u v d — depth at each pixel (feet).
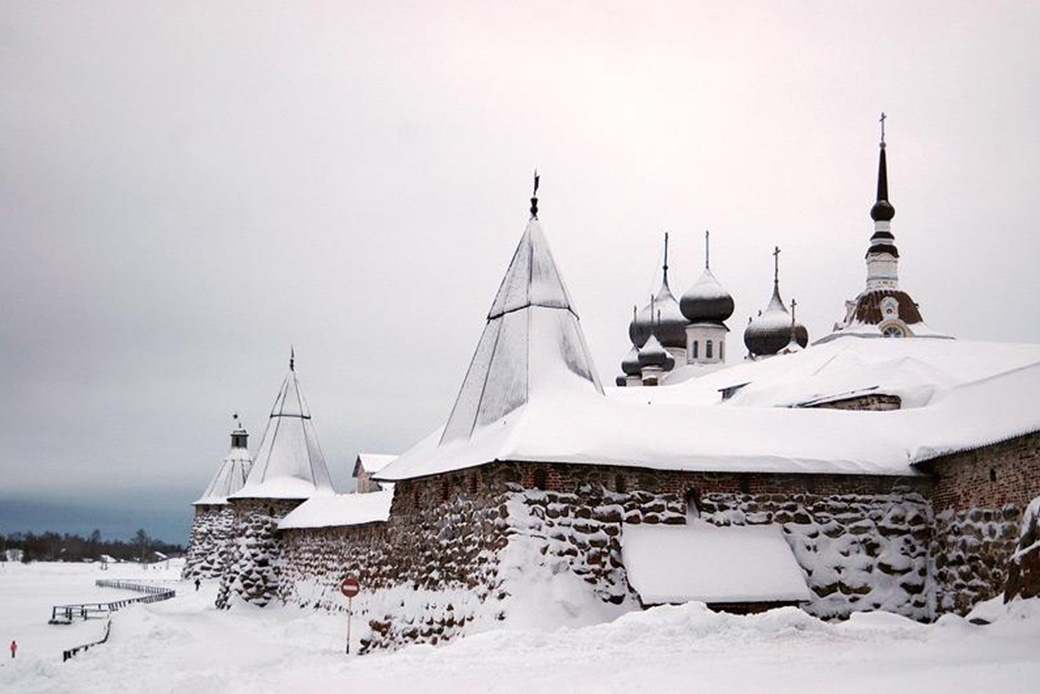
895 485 96.78
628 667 60.75
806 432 100.32
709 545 89.76
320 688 59.93
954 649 62.95
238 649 117.08
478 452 92.43
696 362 282.15
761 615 75.51
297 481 185.37
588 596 86.22
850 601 93.04
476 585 88.89
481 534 89.76
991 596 87.81
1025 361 142.61
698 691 51.16
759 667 58.65
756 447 95.86
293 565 171.01
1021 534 76.48
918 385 117.80
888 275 197.67
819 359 161.07
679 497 92.02
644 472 91.40
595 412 94.94
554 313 100.89
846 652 63.98
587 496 89.10
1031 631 64.90
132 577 379.35
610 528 89.15
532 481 88.02
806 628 73.87
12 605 231.30
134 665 104.12
